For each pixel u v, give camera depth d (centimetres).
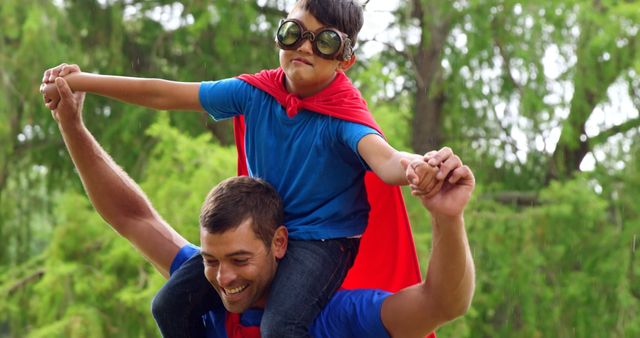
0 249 1397
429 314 302
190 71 1359
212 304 328
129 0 1412
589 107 1360
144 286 1148
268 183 312
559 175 1382
